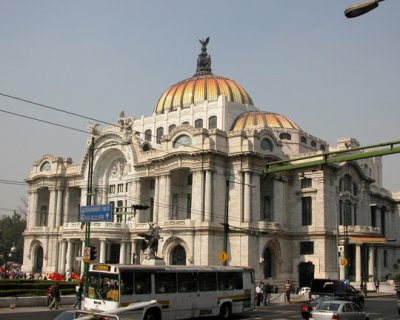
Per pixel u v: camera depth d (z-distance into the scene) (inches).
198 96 3786.9
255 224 2903.5
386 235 4232.3
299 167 1326.3
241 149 2940.5
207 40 4547.2
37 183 3964.1
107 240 3176.7
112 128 3479.3
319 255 3078.2
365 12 589.3
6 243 6215.6
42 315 1556.3
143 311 1042.1
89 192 1798.7
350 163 3422.7
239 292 1624.0
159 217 3063.5
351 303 1180.5
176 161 2997.0
